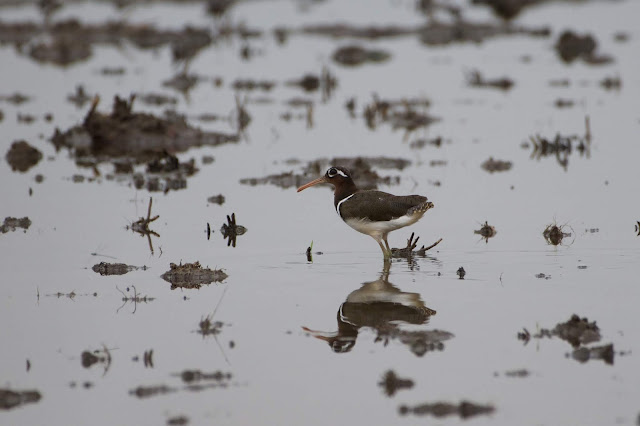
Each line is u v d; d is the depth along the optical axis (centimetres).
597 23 4272
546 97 2966
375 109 2773
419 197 1505
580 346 1157
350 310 1309
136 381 1102
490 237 1647
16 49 3906
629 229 1659
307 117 2766
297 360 1152
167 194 2027
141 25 4188
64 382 1102
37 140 2536
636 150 2289
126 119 2556
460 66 3528
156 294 1397
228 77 3391
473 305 1308
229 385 1086
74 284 1445
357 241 1664
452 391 1052
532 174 2114
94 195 2016
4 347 1201
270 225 1780
